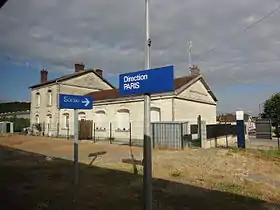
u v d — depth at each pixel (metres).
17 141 24.73
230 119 47.22
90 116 29.16
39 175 9.91
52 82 34.41
